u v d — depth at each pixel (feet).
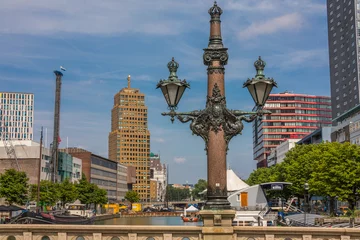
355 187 232.53
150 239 63.00
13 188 300.81
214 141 53.06
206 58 54.03
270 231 62.18
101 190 503.61
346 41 572.92
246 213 228.22
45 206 372.99
